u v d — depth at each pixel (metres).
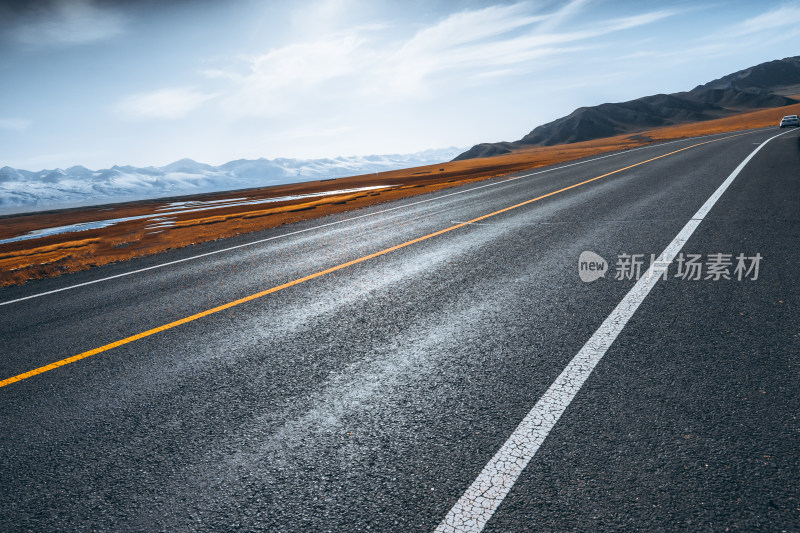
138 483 2.13
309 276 5.96
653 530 1.60
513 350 3.14
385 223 10.24
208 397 2.91
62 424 2.75
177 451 2.35
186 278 6.56
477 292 4.54
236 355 3.55
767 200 7.64
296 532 1.75
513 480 1.90
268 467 2.15
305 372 3.14
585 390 2.53
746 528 1.58
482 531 1.66
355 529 1.73
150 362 3.57
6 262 11.73
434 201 13.67
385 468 2.06
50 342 4.29
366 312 4.29
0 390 3.31
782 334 2.98
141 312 5.01
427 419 2.42
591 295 4.10
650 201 8.79
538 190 13.00
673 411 2.26
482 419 2.36
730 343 2.92
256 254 8.02
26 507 2.03
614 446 2.04
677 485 1.80
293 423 2.51
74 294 6.27
